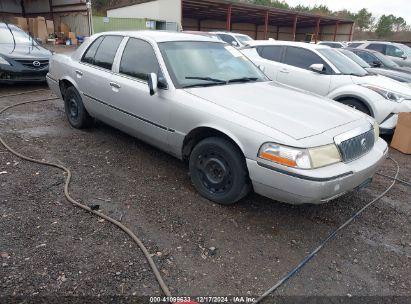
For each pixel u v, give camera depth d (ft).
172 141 12.65
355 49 36.52
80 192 12.09
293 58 23.30
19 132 17.57
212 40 15.56
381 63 33.81
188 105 11.79
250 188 11.29
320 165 9.72
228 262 9.18
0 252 8.90
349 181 10.07
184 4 83.92
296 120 10.69
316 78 21.84
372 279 8.99
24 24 72.38
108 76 15.03
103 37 16.44
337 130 10.60
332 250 10.01
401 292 8.62
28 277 8.16
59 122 19.58
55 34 74.90
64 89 18.69
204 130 11.68
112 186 12.66
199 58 14.01
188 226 10.55
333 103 13.07
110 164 14.46
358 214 11.96
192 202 11.87
